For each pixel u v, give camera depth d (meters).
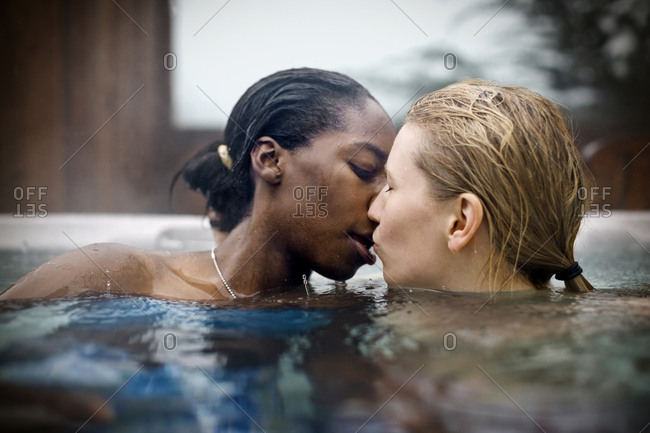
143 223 2.55
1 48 3.94
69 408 0.58
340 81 1.22
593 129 5.29
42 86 4.04
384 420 0.56
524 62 5.44
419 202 1.06
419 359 0.67
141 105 4.19
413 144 1.08
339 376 0.64
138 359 0.69
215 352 0.71
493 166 1.01
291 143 1.17
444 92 1.15
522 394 0.58
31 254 1.99
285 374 0.65
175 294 1.08
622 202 3.85
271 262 1.18
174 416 0.57
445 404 0.58
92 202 4.13
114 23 4.13
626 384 0.59
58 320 0.82
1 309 0.88
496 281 1.04
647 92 5.35
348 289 1.19
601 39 5.43
